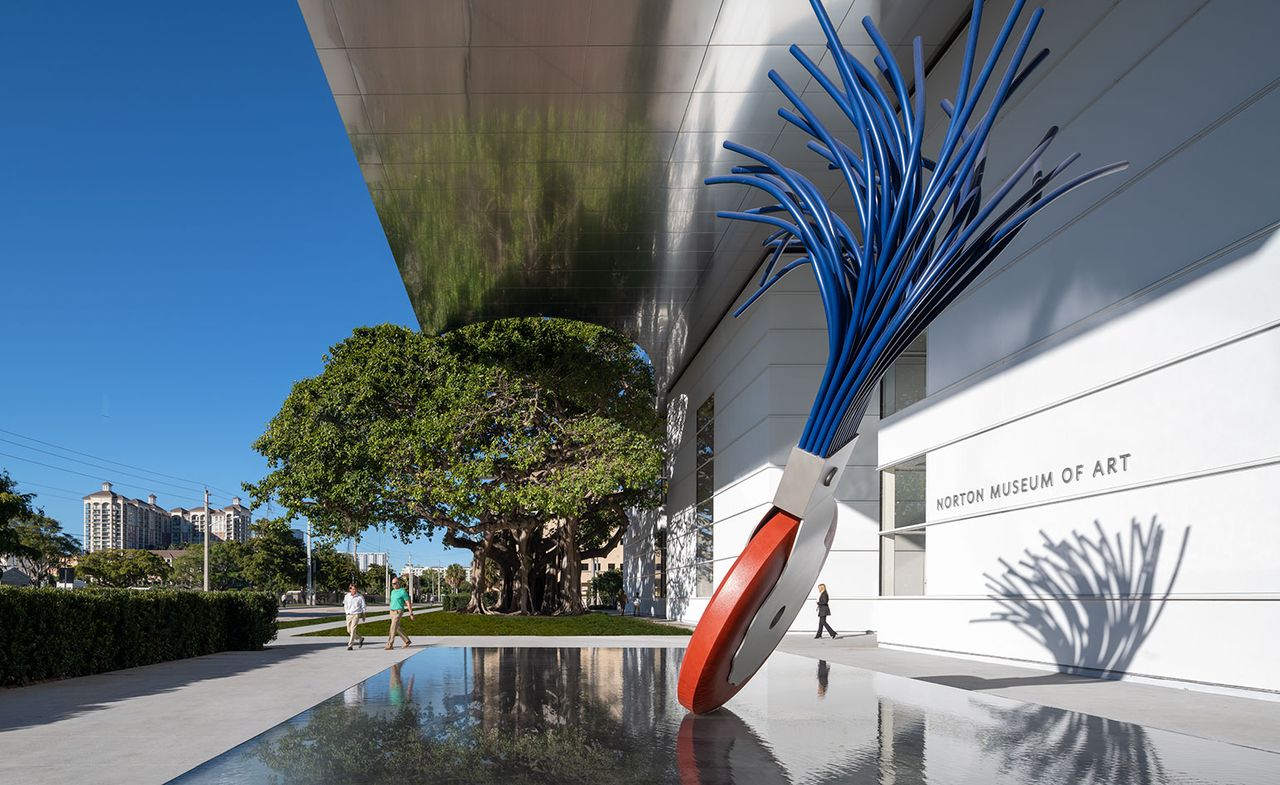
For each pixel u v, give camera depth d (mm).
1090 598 11250
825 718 7715
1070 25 11773
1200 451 9461
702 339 32750
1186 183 9703
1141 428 10367
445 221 21297
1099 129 11195
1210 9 9367
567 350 33312
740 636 7660
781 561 7570
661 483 38906
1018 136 13086
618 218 21109
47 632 11906
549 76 14805
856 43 14164
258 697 9820
